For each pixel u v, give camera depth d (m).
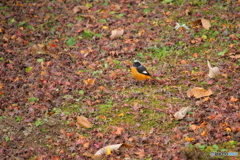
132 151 9.75
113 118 11.45
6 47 15.97
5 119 11.39
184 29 16.94
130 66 14.38
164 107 11.88
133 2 19.91
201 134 10.27
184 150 9.43
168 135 10.48
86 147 10.04
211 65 14.21
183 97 12.25
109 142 10.22
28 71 14.21
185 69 14.07
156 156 9.48
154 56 15.16
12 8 19.53
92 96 12.63
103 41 16.38
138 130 10.77
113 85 13.27
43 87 13.07
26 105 12.12
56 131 10.88
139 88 13.08
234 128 10.34
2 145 10.20
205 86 12.88
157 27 17.33
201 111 11.34
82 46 16.08
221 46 15.59
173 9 18.95
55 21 18.30
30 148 10.09
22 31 17.33
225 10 18.59
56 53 15.52
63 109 11.95
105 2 20.02
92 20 18.03
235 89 12.41
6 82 13.44
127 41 16.14
